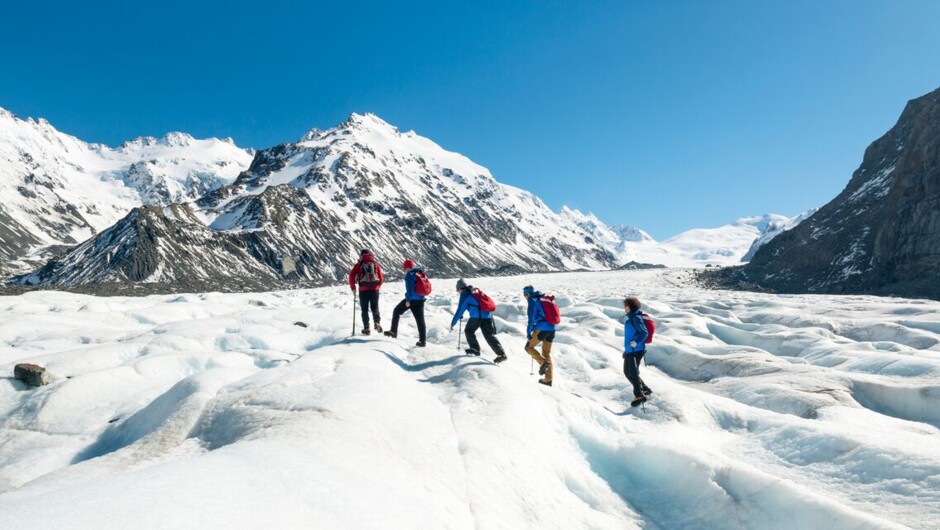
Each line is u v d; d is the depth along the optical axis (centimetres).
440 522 424
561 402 848
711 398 963
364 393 680
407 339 1250
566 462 693
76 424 798
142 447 597
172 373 1009
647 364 1516
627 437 766
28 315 1528
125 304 1989
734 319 2219
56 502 323
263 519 341
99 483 366
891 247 5106
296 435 520
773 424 830
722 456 662
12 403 874
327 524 360
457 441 625
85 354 1069
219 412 652
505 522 492
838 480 620
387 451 540
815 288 5956
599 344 1533
